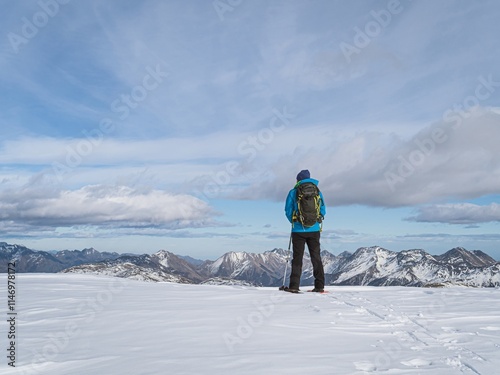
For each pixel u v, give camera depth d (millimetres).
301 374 2906
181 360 3234
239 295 7230
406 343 3936
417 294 7984
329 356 3400
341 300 6832
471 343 3949
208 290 8109
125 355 3408
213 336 4082
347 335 4266
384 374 2945
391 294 7980
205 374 2893
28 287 7887
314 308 5859
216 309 5625
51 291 7379
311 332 4352
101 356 3389
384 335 4301
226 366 3078
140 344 3770
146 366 3092
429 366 3180
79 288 7906
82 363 3230
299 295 7605
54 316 5102
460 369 3094
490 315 5457
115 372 2971
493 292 8273
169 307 5766
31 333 4223
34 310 5496
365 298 7211
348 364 3182
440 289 8914
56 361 3287
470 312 5711
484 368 3117
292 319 5023
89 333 4211
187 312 5371
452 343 3953
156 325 4586
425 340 4066
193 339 3951
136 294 7188
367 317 5305
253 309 5684
